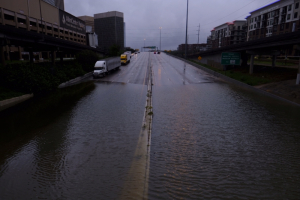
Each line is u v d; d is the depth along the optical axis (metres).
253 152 11.66
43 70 34.25
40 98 26.72
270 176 9.27
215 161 10.66
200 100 24.56
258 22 96.62
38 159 11.27
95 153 11.78
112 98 25.91
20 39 34.53
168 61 79.62
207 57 68.94
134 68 59.56
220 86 34.19
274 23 85.12
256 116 18.27
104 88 32.91
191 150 11.97
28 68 30.56
